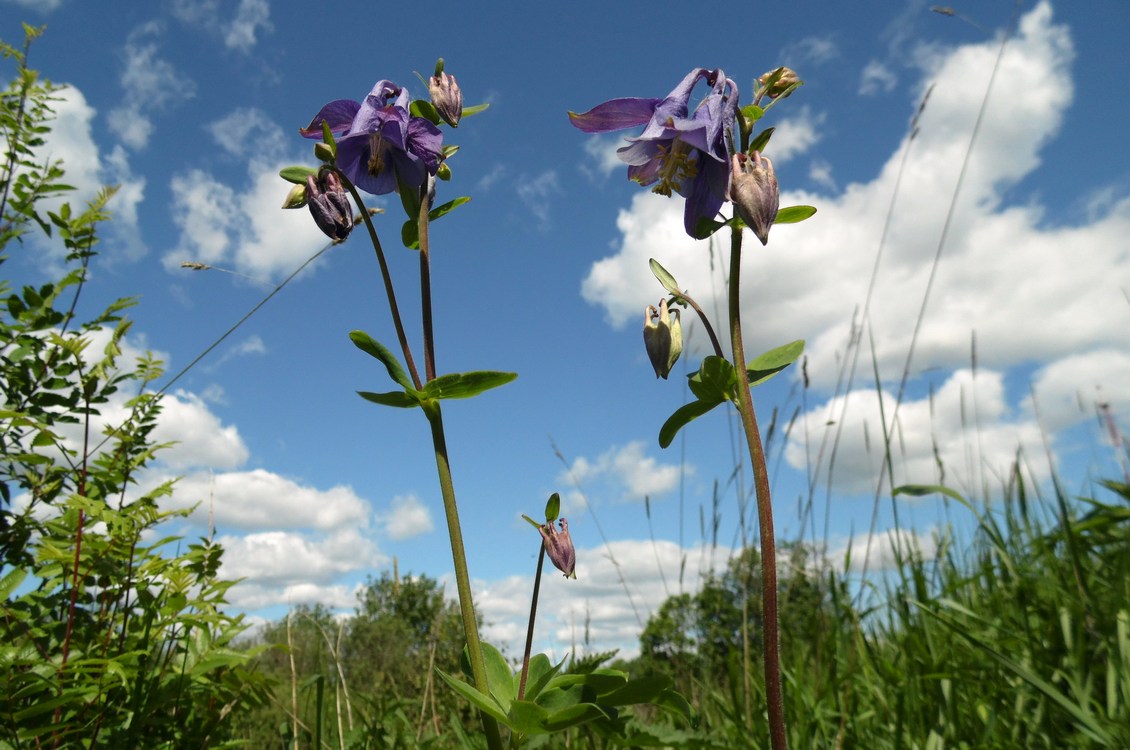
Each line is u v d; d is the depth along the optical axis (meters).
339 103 0.27
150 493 0.27
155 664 0.27
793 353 0.22
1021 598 0.27
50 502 0.29
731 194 0.21
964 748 0.23
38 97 0.37
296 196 0.26
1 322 0.31
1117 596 0.24
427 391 0.23
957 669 0.25
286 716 0.32
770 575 0.20
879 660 0.28
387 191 0.28
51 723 0.24
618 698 0.21
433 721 0.32
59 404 0.30
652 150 0.26
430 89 0.27
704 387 0.21
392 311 0.25
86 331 0.31
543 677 0.23
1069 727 0.23
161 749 0.26
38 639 0.25
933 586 0.33
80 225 0.32
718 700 0.31
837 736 0.26
